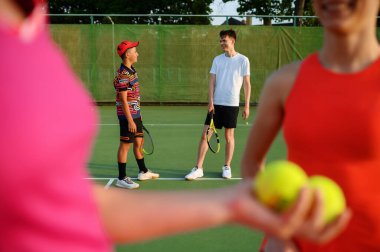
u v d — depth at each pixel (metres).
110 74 13.71
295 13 22.88
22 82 0.67
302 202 0.83
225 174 6.54
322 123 1.57
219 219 0.95
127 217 0.97
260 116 1.84
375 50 1.61
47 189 0.70
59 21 26.41
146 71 13.84
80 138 0.75
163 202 0.99
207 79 13.95
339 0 1.49
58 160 0.70
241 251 4.00
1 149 0.64
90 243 0.81
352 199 1.56
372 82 1.54
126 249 4.01
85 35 13.53
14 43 0.69
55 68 0.74
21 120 0.66
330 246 1.61
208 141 6.54
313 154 1.61
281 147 8.61
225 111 6.47
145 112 13.02
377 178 1.55
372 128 1.51
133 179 6.50
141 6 25.19
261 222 0.92
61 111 0.71
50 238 0.72
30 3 0.75
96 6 25.91
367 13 1.51
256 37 13.75
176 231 0.97
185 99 13.97
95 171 6.95
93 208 0.84
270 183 0.92
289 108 1.67
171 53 13.80
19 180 0.66
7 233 0.69
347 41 1.56
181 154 8.09
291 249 1.63
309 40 13.72
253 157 1.92
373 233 1.56
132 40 13.68
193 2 25.28
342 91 1.56
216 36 13.77
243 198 0.95
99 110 13.27
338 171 1.57
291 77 1.72
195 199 0.98
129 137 5.95
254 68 13.88
